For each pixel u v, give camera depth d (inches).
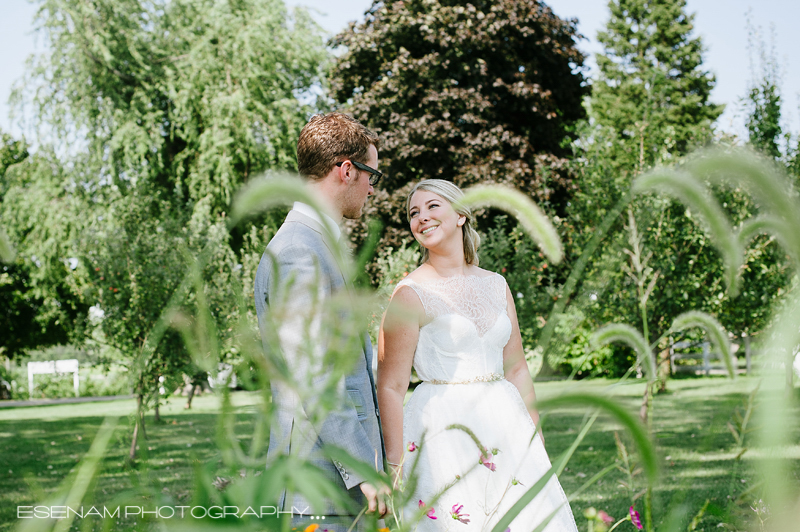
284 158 528.7
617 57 1059.3
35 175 509.7
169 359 182.4
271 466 19.6
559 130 611.2
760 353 16.7
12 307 753.6
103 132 519.8
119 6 525.3
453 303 89.0
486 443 81.0
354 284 21.9
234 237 470.3
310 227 65.7
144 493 19.8
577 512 151.3
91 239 277.0
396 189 556.4
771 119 274.7
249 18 565.6
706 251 252.5
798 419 15.4
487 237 335.9
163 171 557.3
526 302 277.4
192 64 534.0
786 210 20.3
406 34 582.6
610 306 249.1
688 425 268.4
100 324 268.2
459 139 560.4
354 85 617.0
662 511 29.3
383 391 87.5
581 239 296.4
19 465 240.2
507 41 573.6
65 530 16.9
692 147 132.9
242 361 20.4
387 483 21.2
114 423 18.4
